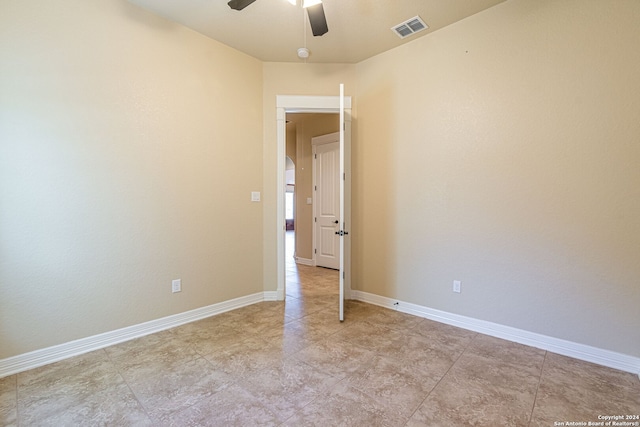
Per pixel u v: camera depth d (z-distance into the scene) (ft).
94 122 7.54
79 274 7.41
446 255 9.39
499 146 8.27
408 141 10.14
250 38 9.78
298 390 5.97
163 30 8.69
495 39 8.24
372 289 11.30
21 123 6.58
